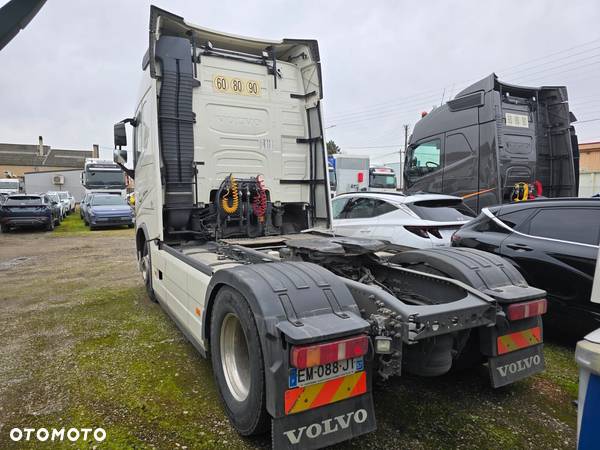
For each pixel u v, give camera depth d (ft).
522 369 9.77
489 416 9.71
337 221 24.66
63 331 15.75
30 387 11.26
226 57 16.62
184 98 15.44
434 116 31.81
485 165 27.58
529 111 29.27
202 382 11.43
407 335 7.84
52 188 142.61
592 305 12.55
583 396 5.43
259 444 8.61
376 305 8.57
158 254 16.05
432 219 20.90
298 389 7.13
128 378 11.70
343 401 7.45
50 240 48.85
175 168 15.42
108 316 17.60
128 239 49.70
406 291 11.75
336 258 12.05
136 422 9.53
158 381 11.50
